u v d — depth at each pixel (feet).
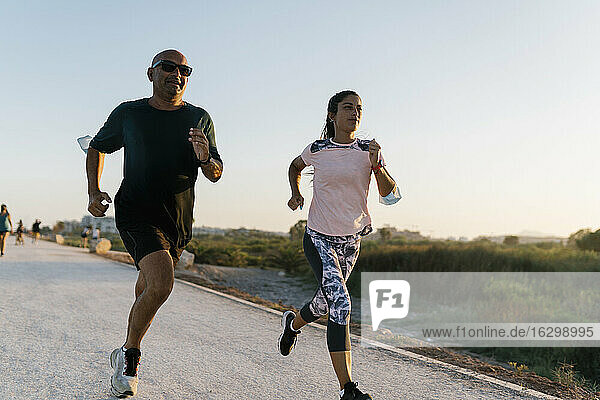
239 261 88.63
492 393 14.51
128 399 12.65
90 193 13.01
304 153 13.53
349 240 13.10
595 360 27.55
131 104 12.92
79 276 41.52
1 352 16.90
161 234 12.67
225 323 24.03
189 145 12.81
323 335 21.97
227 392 13.64
